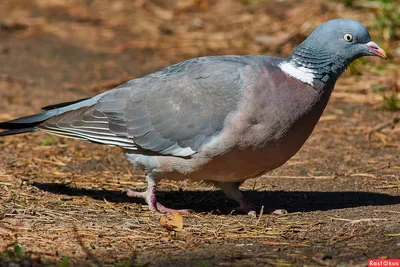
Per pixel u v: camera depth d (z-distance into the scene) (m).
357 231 9.69
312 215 10.64
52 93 17.53
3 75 18.95
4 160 13.31
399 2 20.16
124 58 20.42
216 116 10.24
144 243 9.48
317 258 8.63
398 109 16.11
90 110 11.30
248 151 10.19
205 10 23.61
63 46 21.56
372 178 12.50
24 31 22.83
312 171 12.94
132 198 11.66
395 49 19.08
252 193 11.91
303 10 21.95
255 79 10.15
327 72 10.37
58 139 14.82
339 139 14.59
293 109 10.08
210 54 20.22
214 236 9.74
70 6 24.92
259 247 9.21
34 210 10.66
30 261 8.57
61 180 12.36
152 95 10.84
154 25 22.75
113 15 23.91
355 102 16.66
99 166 13.27
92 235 9.73
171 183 12.54
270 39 20.69
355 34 10.38
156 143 10.71
